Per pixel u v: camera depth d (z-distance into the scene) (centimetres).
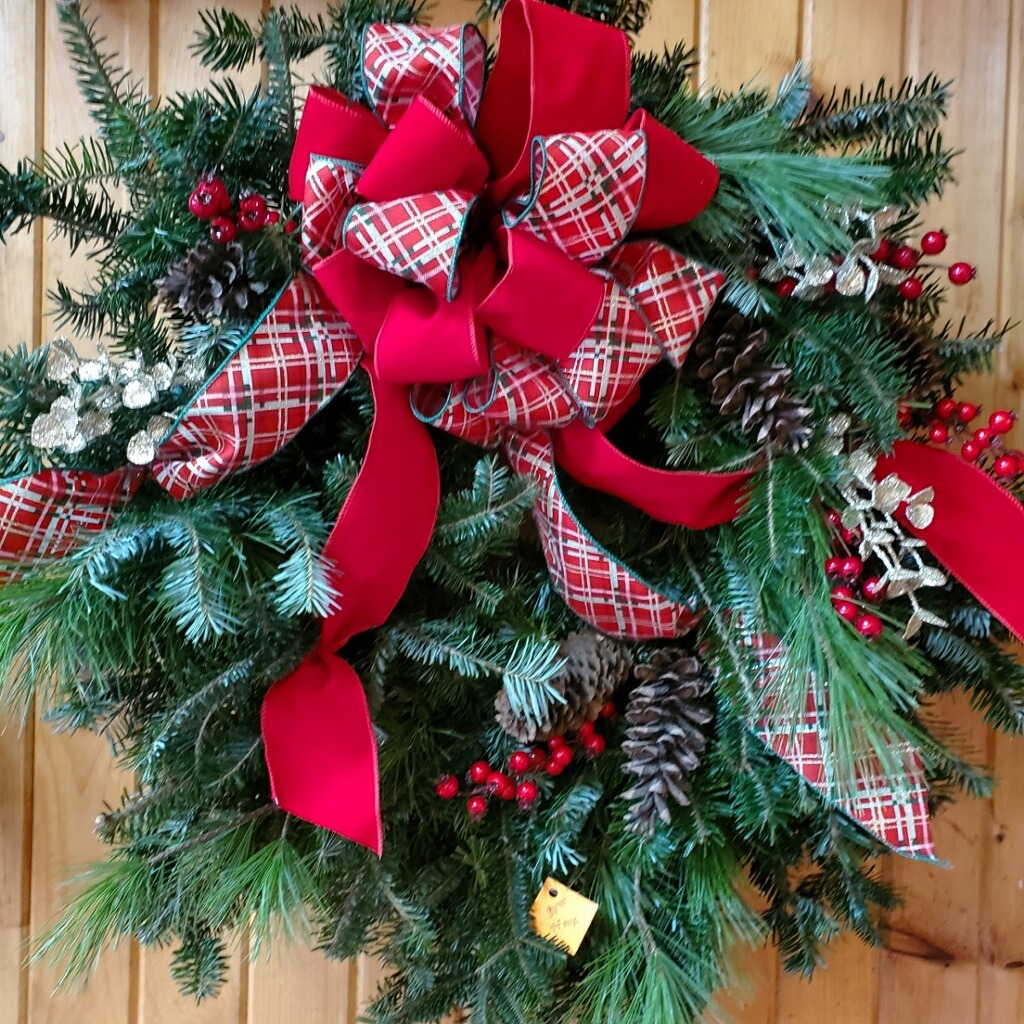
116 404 60
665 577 69
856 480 63
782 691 63
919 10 84
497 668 62
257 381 58
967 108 83
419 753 69
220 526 59
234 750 63
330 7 64
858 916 70
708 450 64
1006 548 65
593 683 66
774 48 84
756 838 70
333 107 58
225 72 81
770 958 86
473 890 69
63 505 59
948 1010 87
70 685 62
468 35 58
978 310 84
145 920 65
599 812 71
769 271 64
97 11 81
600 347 60
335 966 86
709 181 59
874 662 61
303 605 56
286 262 61
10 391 60
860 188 60
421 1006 67
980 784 70
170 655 61
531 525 71
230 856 63
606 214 57
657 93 64
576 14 63
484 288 60
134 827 67
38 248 82
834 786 63
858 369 62
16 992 84
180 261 60
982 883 86
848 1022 87
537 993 66
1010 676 69
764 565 64
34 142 81
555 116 58
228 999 85
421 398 63
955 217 84
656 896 68
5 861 84
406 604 68
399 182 58
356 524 60
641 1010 65
